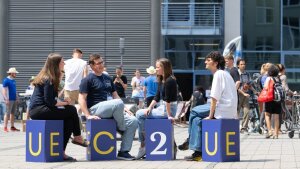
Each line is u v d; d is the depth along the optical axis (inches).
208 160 508.1
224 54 1184.2
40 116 514.6
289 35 1405.0
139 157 529.3
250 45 1411.2
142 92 1091.9
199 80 1417.3
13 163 502.9
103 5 1365.7
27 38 1371.8
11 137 828.6
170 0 1416.1
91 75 540.7
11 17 1373.0
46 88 514.0
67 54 1370.6
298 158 535.5
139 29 1358.3
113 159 525.3
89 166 479.2
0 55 1365.7
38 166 481.4
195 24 1411.2
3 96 960.3
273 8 1406.3
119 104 522.6
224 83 507.8
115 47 1364.4
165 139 522.6
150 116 533.0
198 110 516.4
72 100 724.7
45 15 1373.0
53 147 510.9
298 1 1402.6
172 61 1429.6
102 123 522.3
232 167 466.6
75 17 1371.8
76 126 522.9
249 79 869.8
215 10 1411.2
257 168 459.8
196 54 1427.2
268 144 696.4
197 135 515.2
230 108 508.4
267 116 794.8
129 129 529.0
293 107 830.5
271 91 783.7
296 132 906.1
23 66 1373.0
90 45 1368.1
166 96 533.0
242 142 725.9
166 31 1407.5
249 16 1409.9
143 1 1357.0
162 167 470.0
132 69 1357.0
